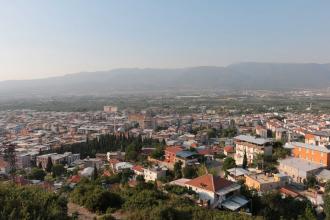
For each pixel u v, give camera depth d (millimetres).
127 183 97750
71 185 105188
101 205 54625
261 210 71688
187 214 53969
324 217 74188
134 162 145000
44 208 41906
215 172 109438
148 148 169375
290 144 138000
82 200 57344
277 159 124812
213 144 190375
